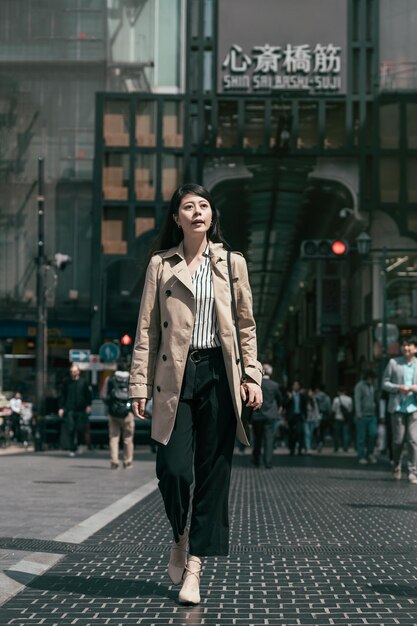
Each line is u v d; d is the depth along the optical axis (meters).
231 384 5.28
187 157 37.91
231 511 10.59
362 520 9.67
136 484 13.94
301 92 37.69
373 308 38.75
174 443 5.26
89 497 11.73
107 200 37.97
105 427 27.38
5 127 40.66
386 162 38.00
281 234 47.44
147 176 38.00
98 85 40.31
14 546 7.30
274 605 5.32
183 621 4.89
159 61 39.06
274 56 37.66
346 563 6.85
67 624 4.80
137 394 5.38
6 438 29.16
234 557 7.13
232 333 5.32
